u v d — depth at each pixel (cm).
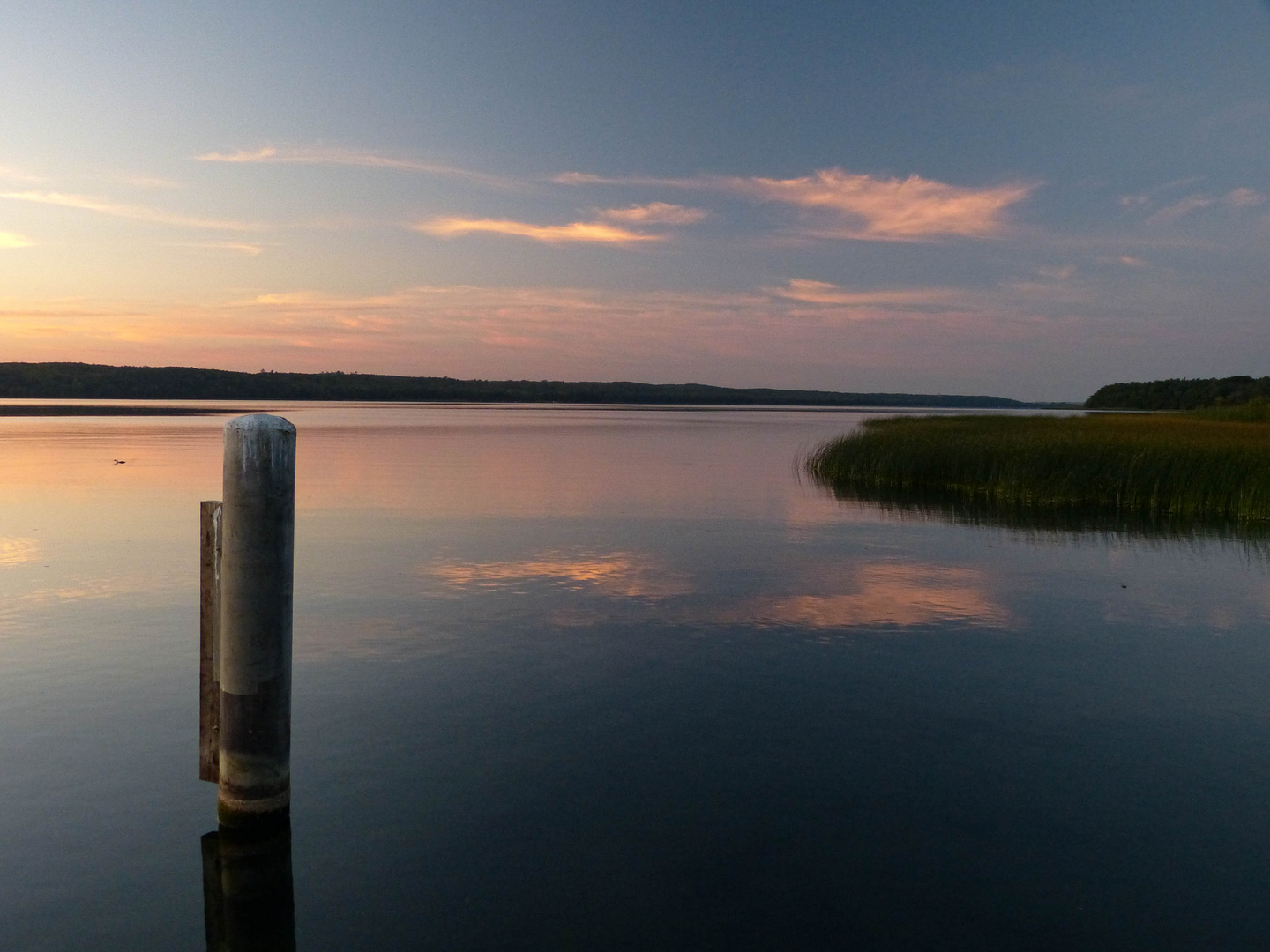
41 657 867
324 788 599
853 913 471
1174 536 1700
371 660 869
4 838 537
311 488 2348
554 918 465
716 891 489
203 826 552
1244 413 5919
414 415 9238
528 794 593
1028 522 1892
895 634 988
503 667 852
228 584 531
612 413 12006
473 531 1678
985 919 467
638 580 1253
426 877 500
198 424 5822
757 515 1961
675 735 692
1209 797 601
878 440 3017
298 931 454
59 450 3450
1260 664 891
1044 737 700
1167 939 451
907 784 616
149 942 447
